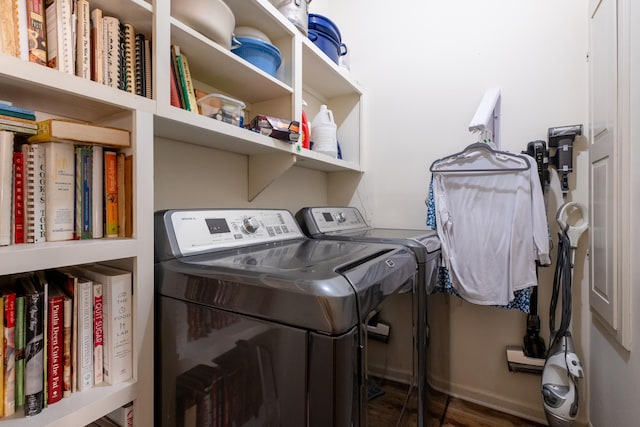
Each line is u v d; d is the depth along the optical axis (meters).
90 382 0.73
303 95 1.95
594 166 1.45
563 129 1.56
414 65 2.02
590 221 1.50
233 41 1.13
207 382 0.73
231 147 1.34
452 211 1.62
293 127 1.32
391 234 1.56
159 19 0.83
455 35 1.90
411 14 2.04
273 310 0.63
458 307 1.88
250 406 0.66
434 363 1.47
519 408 1.73
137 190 0.78
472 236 1.57
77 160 0.74
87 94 0.68
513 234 1.48
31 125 0.68
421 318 1.21
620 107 1.16
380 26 2.14
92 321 0.73
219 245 1.00
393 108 2.08
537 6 1.70
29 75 0.59
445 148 1.93
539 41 1.69
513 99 1.75
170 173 1.20
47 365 0.66
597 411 1.45
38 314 0.65
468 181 1.59
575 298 1.61
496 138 1.74
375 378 0.80
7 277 0.76
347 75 1.88
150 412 0.80
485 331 1.81
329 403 0.57
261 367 0.65
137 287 0.78
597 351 1.45
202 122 0.97
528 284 1.46
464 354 1.87
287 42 1.41
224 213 1.11
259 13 1.23
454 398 1.88
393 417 0.95
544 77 1.68
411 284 1.08
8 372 0.61
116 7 0.78
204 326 0.73
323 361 0.58
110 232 0.79
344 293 0.60
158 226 0.89
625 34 1.13
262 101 1.48
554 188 1.64
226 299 0.70
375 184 2.13
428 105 1.98
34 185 0.68
